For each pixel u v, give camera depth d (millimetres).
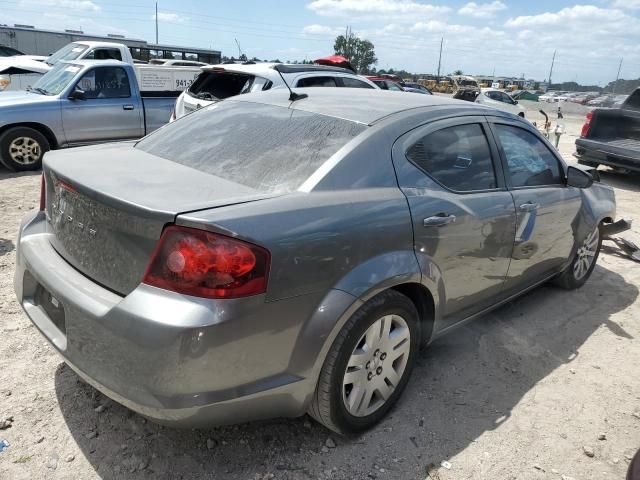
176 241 1957
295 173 2457
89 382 2178
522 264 3584
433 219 2693
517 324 3973
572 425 2854
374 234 2408
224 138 2883
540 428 2811
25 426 2543
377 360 2586
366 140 2609
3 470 2279
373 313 2432
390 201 2535
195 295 1947
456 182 2996
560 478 2477
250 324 2012
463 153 3102
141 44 25672
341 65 12828
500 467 2514
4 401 2701
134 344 1950
